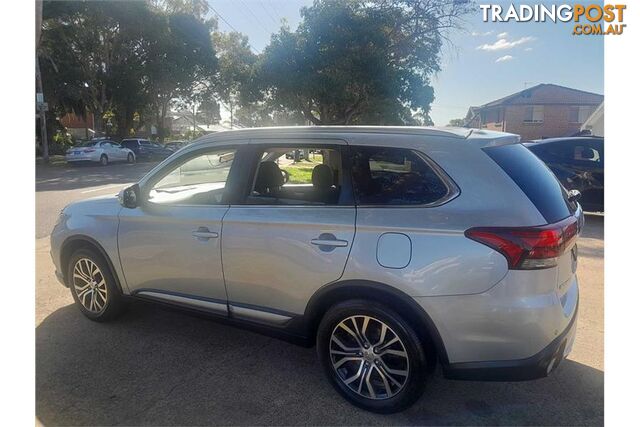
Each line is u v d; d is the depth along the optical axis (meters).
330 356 2.86
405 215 2.57
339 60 18.75
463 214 2.44
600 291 4.69
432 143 2.63
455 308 2.41
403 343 2.58
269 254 2.95
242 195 3.15
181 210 3.37
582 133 16.41
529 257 2.30
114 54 30.45
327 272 2.73
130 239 3.60
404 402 2.64
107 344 3.57
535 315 2.32
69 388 2.96
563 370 3.18
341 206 2.77
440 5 18.27
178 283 3.43
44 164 23.48
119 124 33.78
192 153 3.44
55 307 4.29
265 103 23.58
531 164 2.76
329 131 2.96
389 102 19.12
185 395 2.90
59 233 4.02
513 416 2.70
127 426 2.60
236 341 3.66
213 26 33.31
